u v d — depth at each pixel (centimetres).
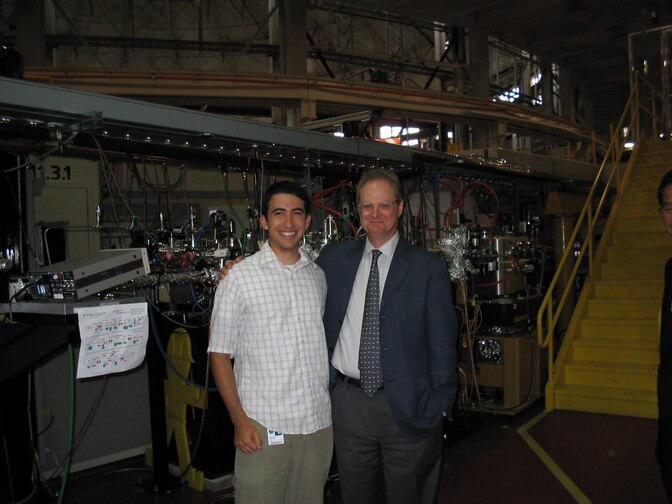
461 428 475
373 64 1217
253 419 206
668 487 205
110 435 413
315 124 491
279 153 359
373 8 1071
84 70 787
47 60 1001
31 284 271
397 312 221
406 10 1084
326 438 220
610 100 1856
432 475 231
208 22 1210
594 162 1080
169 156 350
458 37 1281
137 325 265
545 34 1327
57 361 389
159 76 820
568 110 1568
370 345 224
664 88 875
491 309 547
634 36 980
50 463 385
